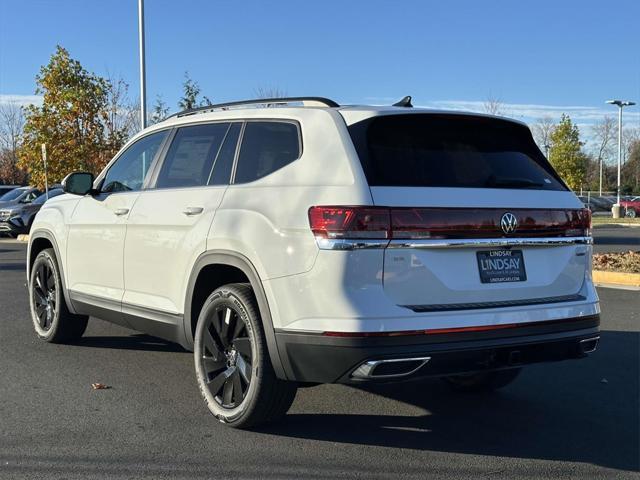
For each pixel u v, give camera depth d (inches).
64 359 249.6
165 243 195.9
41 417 187.6
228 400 177.6
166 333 199.6
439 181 161.2
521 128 185.0
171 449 165.2
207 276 186.5
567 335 168.9
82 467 154.0
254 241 164.6
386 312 147.4
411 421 189.2
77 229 241.9
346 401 206.2
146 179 216.8
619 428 186.2
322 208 151.3
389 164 158.2
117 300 219.9
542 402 208.5
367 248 147.8
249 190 174.4
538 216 168.9
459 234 156.2
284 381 165.9
